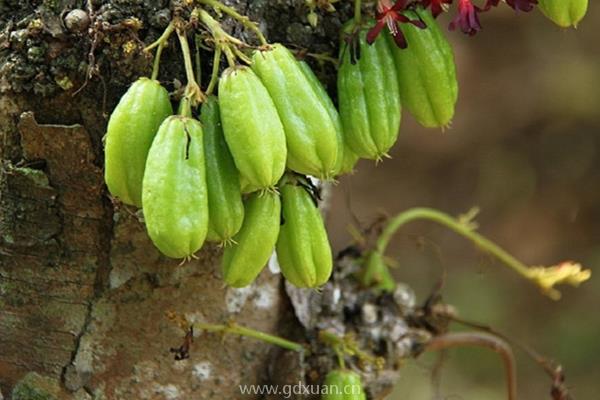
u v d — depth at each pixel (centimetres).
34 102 112
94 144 112
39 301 115
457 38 263
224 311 117
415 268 241
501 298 237
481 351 224
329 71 114
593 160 252
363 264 125
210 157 107
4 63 111
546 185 252
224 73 107
